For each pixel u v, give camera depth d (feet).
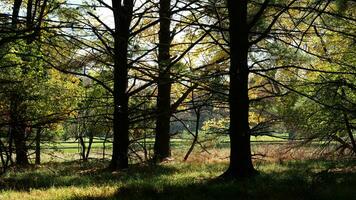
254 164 62.03
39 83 58.49
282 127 74.49
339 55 60.80
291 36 51.96
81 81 89.51
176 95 93.56
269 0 47.11
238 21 45.68
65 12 52.90
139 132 83.51
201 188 37.11
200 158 78.07
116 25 56.03
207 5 52.19
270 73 67.72
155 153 80.48
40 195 37.01
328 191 33.35
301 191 34.35
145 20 81.56
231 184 38.24
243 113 45.78
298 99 63.10
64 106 67.21
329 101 55.72
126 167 60.85
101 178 48.96
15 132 43.32
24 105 49.73
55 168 67.72
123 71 58.95
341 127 63.87
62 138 87.04
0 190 41.55
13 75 50.37
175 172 55.01
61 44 40.34
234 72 45.88
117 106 58.39
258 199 32.60
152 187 37.55
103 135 93.71
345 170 48.55
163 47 73.51
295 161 66.33
